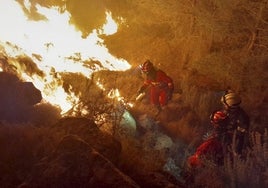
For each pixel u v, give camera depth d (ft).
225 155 18.29
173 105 26.84
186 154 20.84
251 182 16.57
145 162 14.92
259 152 17.76
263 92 28.40
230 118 19.89
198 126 24.95
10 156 13.25
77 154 11.76
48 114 18.39
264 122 25.45
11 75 18.67
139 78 29.68
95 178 11.37
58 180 11.23
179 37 35.01
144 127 23.06
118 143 14.40
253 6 28.37
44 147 13.64
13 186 12.18
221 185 16.20
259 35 29.63
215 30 30.04
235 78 28.94
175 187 14.01
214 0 29.71
